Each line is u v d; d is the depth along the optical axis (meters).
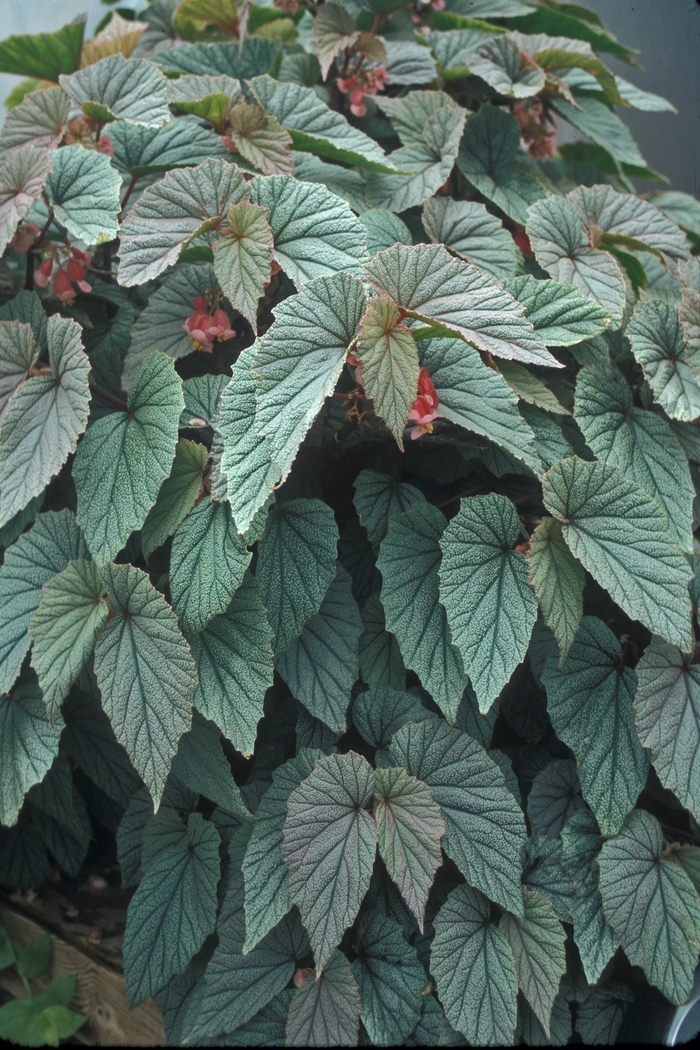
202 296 1.14
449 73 1.28
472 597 1.04
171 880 1.11
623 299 1.14
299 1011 1.05
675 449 1.12
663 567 1.04
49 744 1.08
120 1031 1.16
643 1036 1.13
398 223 1.17
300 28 1.39
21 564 1.09
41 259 1.20
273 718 1.17
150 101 1.17
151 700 1.02
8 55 1.26
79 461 1.07
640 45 1.64
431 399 1.04
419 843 1.04
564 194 1.33
